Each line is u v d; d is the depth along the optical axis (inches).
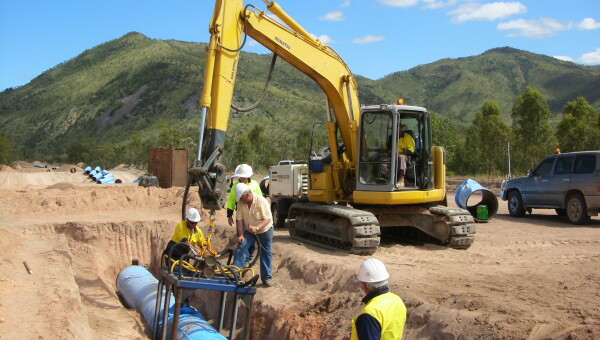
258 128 2241.6
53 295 343.9
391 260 421.1
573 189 628.1
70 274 417.1
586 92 7180.1
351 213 446.6
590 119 1536.7
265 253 395.9
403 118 479.8
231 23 408.2
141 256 674.2
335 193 509.4
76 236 654.5
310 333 320.2
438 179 496.4
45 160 4896.7
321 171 513.7
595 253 440.1
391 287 329.7
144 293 436.5
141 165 2628.0
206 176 376.5
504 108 7140.8
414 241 519.2
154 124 6284.5
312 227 504.4
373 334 173.9
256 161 2114.9
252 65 7824.8
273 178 644.1
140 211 815.1
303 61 460.8
